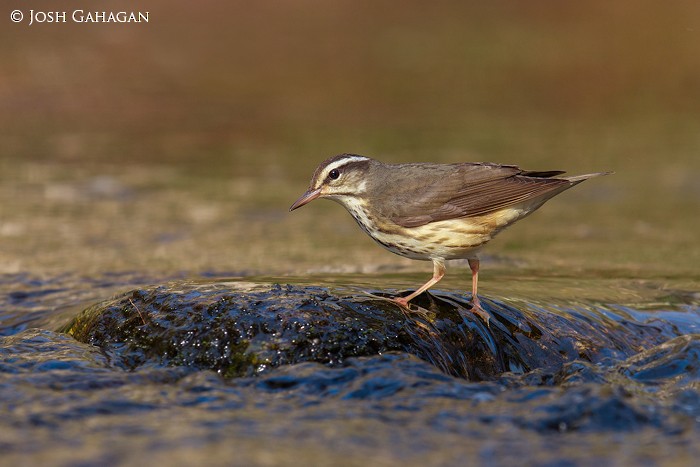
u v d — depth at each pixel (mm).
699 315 11734
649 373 8891
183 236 16234
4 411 7211
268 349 8648
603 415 7289
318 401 7645
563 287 12469
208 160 21859
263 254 15000
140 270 13812
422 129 24047
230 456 6320
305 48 32062
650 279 13430
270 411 7387
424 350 8977
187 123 24750
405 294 10273
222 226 16969
